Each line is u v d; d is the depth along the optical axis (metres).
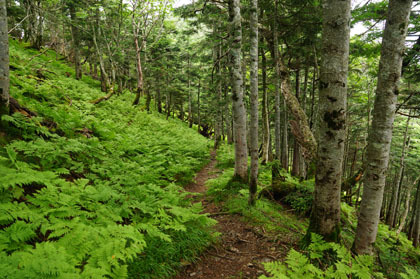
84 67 30.95
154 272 3.44
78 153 6.26
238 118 8.41
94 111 11.30
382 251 5.64
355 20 7.75
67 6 19.25
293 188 8.00
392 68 3.86
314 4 8.95
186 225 4.93
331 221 4.30
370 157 4.15
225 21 11.97
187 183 9.31
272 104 19.98
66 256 2.56
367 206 4.21
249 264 4.18
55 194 3.78
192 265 3.98
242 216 6.17
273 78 12.30
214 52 19.81
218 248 4.68
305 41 11.05
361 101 15.63
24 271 2.02
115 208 4.28
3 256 2.15
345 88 3.95
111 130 9.97
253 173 6.45
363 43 8.62
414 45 7.16
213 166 13.93
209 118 37.38
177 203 5.59
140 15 17.42
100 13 18.62
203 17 13.86
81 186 4.49
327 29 3.88
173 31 22.22
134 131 11.77
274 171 8.76
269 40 11.55
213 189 8.24
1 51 4.92
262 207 6.70
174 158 10.77
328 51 3.90
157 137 12.88
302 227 5.83
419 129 16.52
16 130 5.23
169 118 28.02
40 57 18.84
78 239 2.92
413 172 18.70
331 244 3.73
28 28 21.44
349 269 3.20
